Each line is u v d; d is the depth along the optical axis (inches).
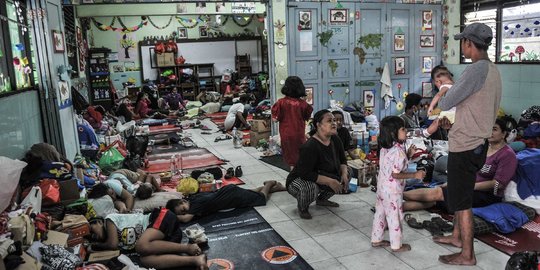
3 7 144.9
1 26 143.3
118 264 123.1
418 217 149.6
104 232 133.0
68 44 315.3
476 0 285.0
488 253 124.6
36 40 172.9
